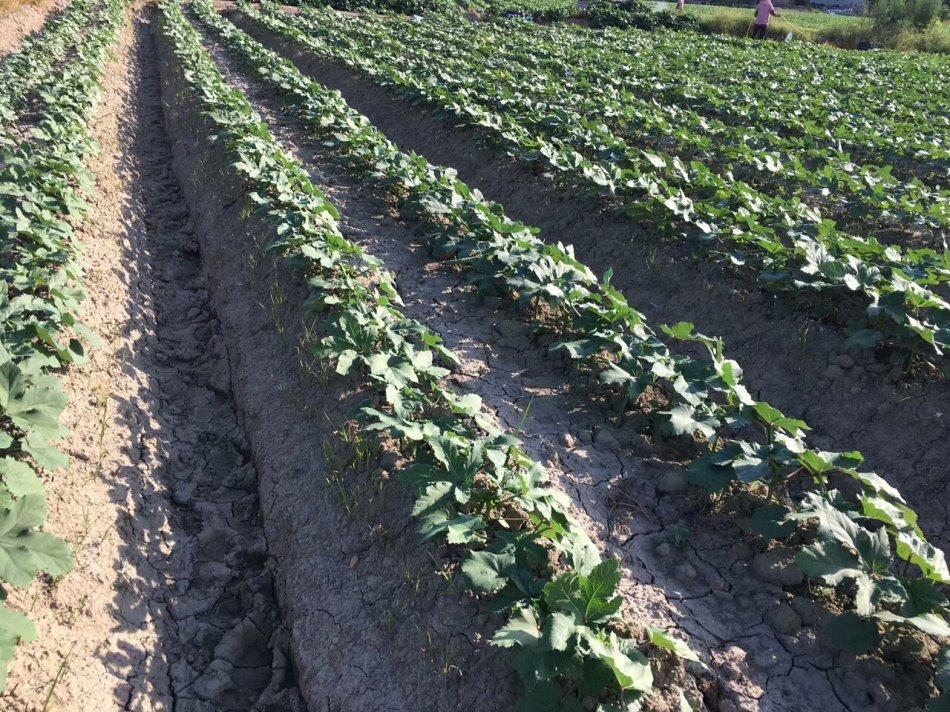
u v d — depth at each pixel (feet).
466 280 24.91
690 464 16.90
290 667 13.12
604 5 128.26
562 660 9.91
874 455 18.11
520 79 54.29
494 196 35.29
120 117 45.60
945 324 19.33
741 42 102.83
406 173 30.96
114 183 33.06
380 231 29.17
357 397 17.49
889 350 20.17
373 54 64.23
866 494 15.61
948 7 142.82
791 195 34.42
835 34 125.59
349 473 15.55
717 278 24.88
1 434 12.72
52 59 57.72
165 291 26.45
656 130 40.73
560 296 20.40
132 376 19.97
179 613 13.92
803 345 21.16
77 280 21.90
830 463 13.88
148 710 11.79
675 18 124.16
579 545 11.91
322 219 25.31
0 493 11.09
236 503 16.90
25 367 15.03
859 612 11.19
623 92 51.85
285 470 16.78
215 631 13.78
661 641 10.76
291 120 44.80
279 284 23.08
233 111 38.32
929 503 16.58
